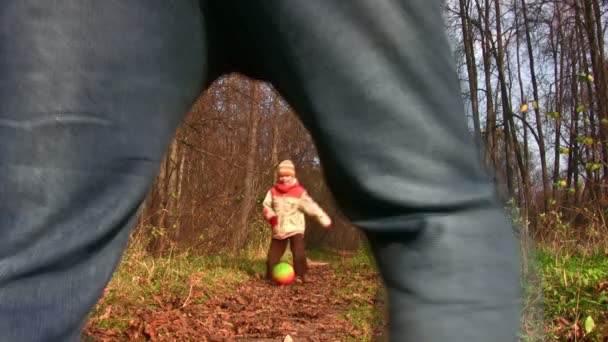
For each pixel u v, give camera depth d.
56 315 0.94
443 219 0.95
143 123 1.01
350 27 0.97
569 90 21.28
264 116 19.48
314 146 1.05
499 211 0.99
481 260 0.95
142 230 9.73
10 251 0.92
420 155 0.97
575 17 22.77
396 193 0.96
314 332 6.61
